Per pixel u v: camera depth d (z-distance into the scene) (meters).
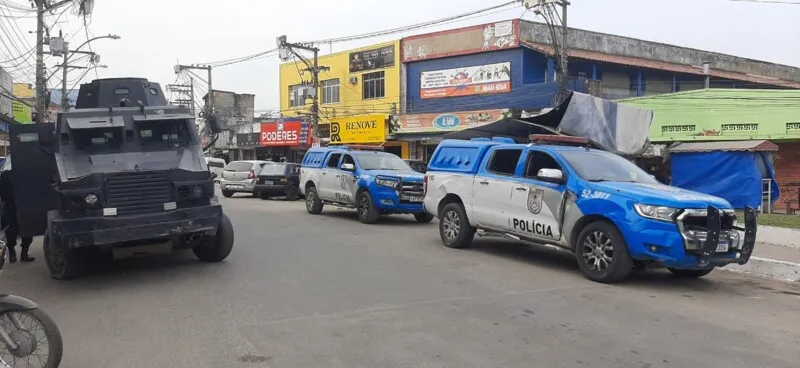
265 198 25.06
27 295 7.21
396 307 6.45
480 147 10.48
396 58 32.62
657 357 4.94
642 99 24.86
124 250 8.18
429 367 4.64
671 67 32.16
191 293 7.13
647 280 8.19
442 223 10.98
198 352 5.00
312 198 17.30
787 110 21.53
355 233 12.83
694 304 6.86
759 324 6.04
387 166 15.77
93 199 7.55
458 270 8.62
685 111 23.75
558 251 10.49
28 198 8.41
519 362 4.78
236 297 6.91
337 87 36.66
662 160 21.14
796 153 21.69
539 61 28.36
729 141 21.02
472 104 29.48
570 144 10.75
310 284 7.59
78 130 8.45
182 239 8.48
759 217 14.73
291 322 5.86
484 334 5.50
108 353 5.00
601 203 7.91
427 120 29.09
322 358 4.84
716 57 37.12
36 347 4.34
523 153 9.53
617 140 13.53
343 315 6.12
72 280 8.04
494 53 28.72
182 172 8.16
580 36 29.92
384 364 4.71
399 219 16.09
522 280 7.98
